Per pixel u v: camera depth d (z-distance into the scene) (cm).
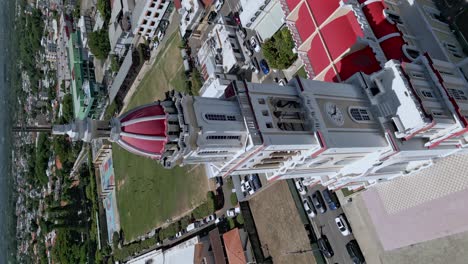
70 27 17112
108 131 4184
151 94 12425
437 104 4656
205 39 10594
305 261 7612
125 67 12788
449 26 5759
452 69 5100
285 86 4628
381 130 4831
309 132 4444
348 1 5534
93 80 15212
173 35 11738
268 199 8425
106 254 14225
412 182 6209
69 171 17075
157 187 12188
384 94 4766
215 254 9325
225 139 4253
